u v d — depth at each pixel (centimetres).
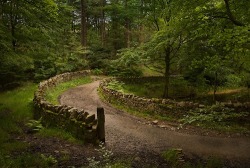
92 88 2250
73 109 958
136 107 1409
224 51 1141
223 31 955
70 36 2995
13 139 834
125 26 3888
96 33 4672
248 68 1288
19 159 629
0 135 835
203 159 789
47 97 1602
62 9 2341
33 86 2064
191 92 2202
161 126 1150
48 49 1716
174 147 892
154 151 844
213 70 1828
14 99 1589
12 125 984
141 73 3003
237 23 887
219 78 1991
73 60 2908
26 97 1627
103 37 4012
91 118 886
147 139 976
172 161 736
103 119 885
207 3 923
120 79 2395
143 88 2341
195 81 2220
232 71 1805
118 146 880
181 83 2280
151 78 2673
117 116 1331
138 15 2267
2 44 1237
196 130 1096
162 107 1280
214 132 1070
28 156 654
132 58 1859
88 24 5038
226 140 979
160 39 1603
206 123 1135
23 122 1111
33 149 750
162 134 1045
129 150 844
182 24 955
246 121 1098
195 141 965
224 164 753
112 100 1641
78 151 778
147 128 1127
